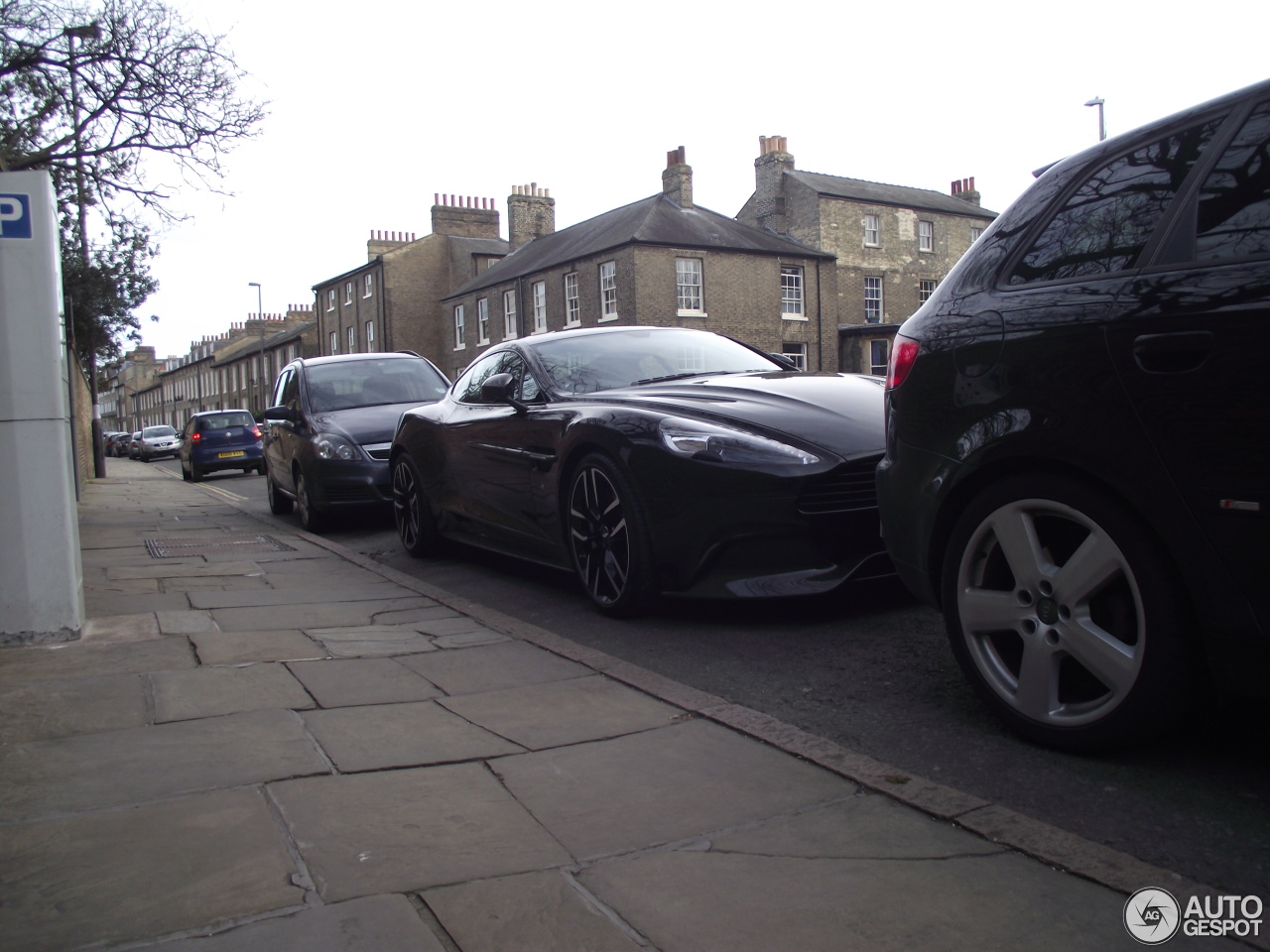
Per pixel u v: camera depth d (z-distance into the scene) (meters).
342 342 49.50
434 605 4.84
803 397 4.43
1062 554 2.58
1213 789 2.34
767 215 37.47
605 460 4.36
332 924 1.80
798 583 3.88
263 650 3.85
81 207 12.14
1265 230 2.17
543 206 40.97
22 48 10.70
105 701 3.16
